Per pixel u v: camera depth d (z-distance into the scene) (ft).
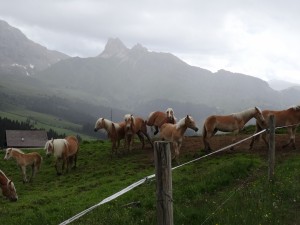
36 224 38.63
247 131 92.02
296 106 68.18
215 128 71.41
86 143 111.75
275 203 32.86
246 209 31.65
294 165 49.19
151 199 39.60
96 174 71.15
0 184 57.06
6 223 41.39
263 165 52.01
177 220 30.09
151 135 95.76
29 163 75.51
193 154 71.97
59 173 77.25
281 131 85.71
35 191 65.62
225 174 46.32
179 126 66.23
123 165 74.28
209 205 34.22
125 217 33.88
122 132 85.05
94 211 40.14
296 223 29.19
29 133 349.82
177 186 46.60
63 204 48.78
